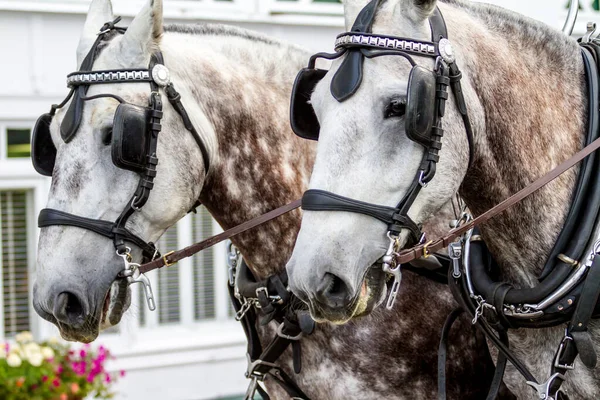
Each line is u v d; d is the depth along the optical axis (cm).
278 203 410
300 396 412
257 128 407
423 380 407
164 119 377
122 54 377
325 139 298
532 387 350
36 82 819
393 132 295
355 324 402
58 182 365
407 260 304
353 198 292
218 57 410
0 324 806
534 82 336
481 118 320
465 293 353
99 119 363
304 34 925
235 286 434
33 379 509
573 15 409
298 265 294
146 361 849
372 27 303
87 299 358
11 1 801
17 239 818
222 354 880
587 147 329
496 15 342
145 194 366
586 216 327
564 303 323
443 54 303
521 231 333
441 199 305
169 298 872
